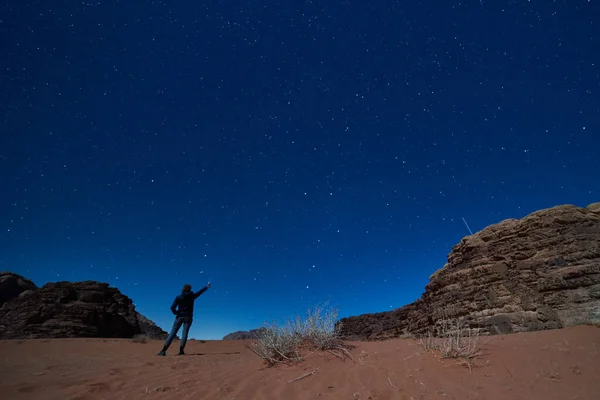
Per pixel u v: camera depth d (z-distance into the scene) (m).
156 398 5.08
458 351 6.05
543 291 11.06
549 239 12.41
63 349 12.51
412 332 16.77
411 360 6.07
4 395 5.13
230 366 7.23
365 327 28.23
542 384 4.85
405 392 4.86
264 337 7.23
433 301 15.09
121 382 5.94
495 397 4.57
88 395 5.20
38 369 7.24
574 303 10.27
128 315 46.12
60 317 38.69
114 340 18.41
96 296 43.66
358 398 4.77
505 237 14.16
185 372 6.73
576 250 11.45
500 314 11.56
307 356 6.85
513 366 5.46
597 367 5.21
